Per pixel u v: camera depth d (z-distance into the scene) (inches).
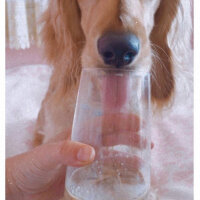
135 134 16.1
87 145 16.4
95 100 15.8
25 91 33.1
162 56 36.2
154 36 36.0
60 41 36.2
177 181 30.7
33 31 34.4
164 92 36.2
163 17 35.7
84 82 16.0
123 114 15.8
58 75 35.0
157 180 30.4
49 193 24.1
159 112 35.4
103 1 24.6
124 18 22.4
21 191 23.9
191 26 38.0
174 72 36.7
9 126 31.2
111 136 16.1
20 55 33.3
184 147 32.3
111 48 21.8
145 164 16.3
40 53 35.1
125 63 22.7
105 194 15.6
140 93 15.9
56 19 35.8
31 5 34.1
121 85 15.4
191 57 37.9
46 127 32.4
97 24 23.2
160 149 32.2
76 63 34.1
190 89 36.9
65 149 18.0
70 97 32.6
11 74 32.6
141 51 23.4
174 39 36.8
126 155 16.2
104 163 16.2
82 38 34.0
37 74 34.5
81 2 31.7
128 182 15.9
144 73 16.1
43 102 33.4
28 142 31.7
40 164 21.7
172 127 33.9
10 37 32.1
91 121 16.2
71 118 31.6
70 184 16.6
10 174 23.7
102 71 15.4
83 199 15.6
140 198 15.7
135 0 25.6
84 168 16.3
